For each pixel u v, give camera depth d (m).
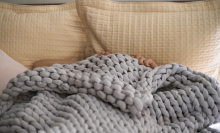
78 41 0.89
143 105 0.49
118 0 0.99
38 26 0.85
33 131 0.45
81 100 0.49
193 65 0.76
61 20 0.87
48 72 0.54
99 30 0.78
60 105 0.51
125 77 0.56
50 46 0.86
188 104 0.56
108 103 0.52
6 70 0.67
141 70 0.61
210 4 0.76
